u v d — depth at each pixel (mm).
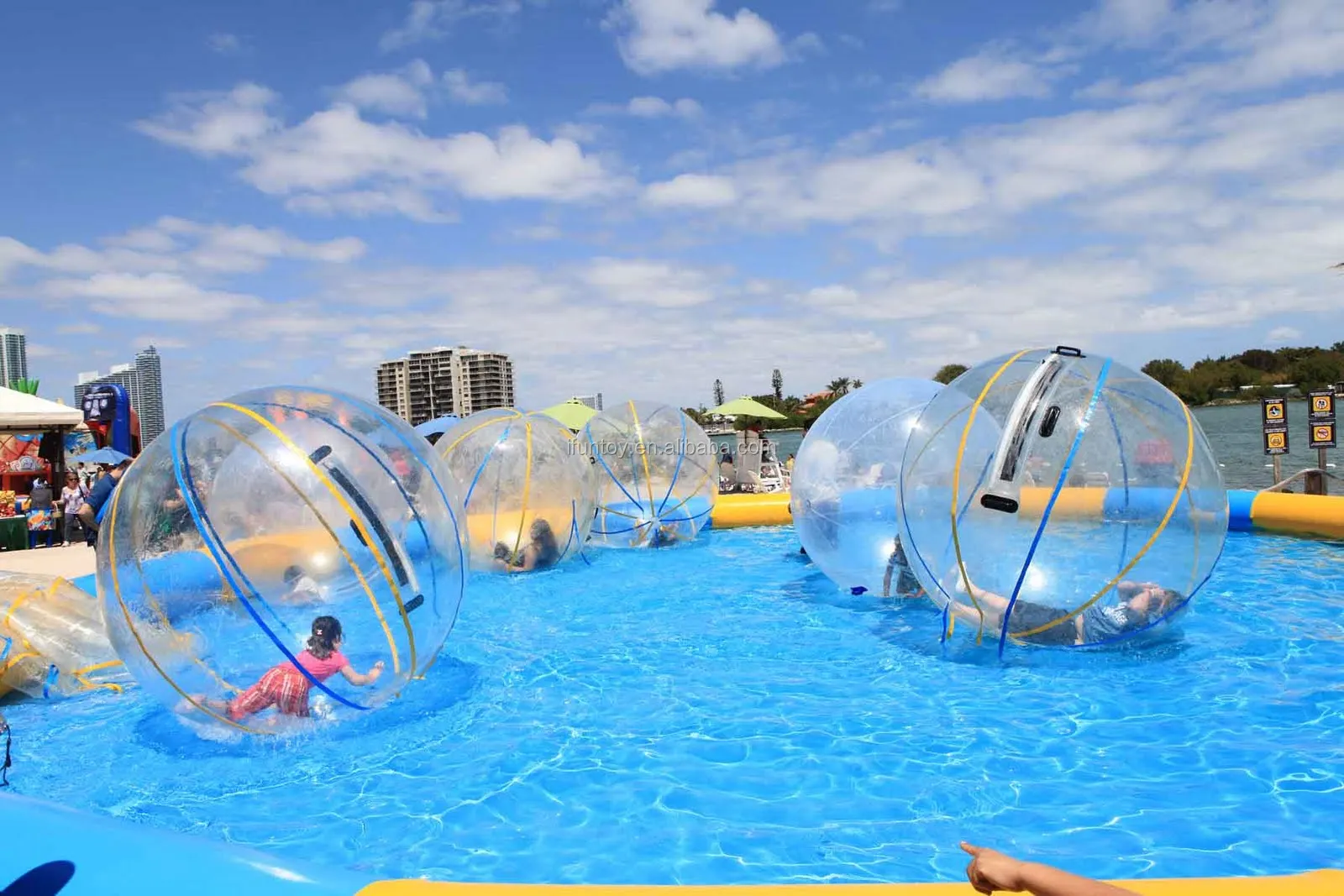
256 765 4391
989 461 5312
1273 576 7523
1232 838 3293
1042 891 1679
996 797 3715
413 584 4637
